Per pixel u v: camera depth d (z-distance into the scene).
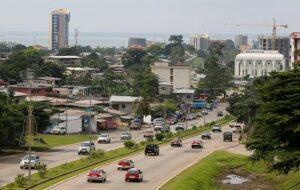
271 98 74.75
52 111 144.38
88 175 73.62
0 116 102.06
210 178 89.06
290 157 69.94
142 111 189.00
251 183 89.06
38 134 139.75
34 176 75.81
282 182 88.25
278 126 72.25
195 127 171.75
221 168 99.06
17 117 109.25
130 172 75.38
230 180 90.94
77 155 104.00
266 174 94.00
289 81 74.25
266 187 86.06
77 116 157.75
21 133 110.06
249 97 151.00
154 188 70.12
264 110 74.31
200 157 108.25
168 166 93.88
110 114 178.75
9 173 80.25
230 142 137.88
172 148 123.38
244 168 100.12
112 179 76.56
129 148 118.00
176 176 81.75
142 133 161.62
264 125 74.31
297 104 71.81
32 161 84.94
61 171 81.19
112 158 101.19
